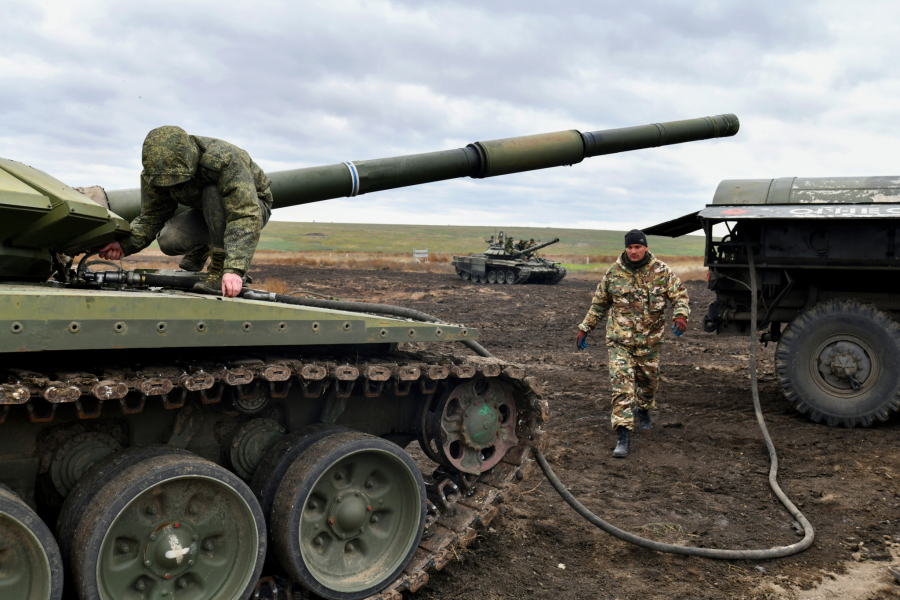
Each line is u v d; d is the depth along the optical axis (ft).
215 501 10.25
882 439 21.50
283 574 11.69
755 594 12.43
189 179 12.31
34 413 9.48
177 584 10.09
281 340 10.11
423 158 18.28
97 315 8.63
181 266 15.12
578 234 606.14
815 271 24.75
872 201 22.93
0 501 8.21
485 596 12.31
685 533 15.10
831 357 23.03
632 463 19.86
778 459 19.98
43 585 8.58
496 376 13.50
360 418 13.47
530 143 19.70
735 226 25.07
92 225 11.99
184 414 11.31
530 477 18.58
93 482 9.61
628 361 20.58
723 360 38.27
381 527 12.20
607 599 12.22
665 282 20.24
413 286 84.84
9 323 8.06
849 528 15.28
